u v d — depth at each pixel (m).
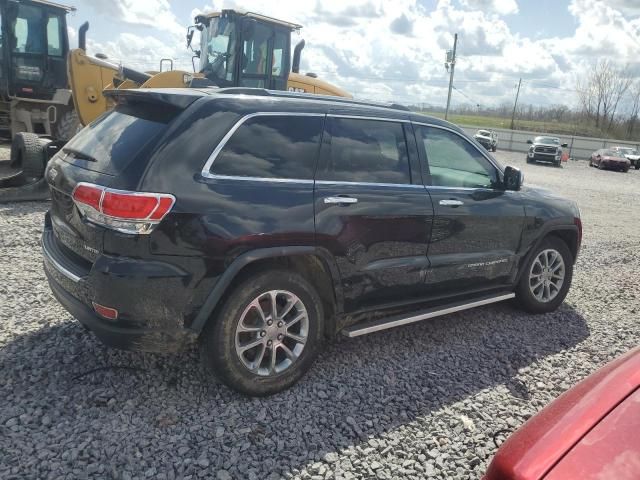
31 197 8.13
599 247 8.55
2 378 3.38
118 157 3.15
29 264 5.49
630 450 1.69
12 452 2.73
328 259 3.53
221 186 3.15
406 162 4.07
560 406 1.99
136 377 3.51
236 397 3.38
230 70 10.35
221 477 2.67
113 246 2.97
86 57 10.24
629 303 5.83
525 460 1.71
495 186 4.73
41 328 4.10
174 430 3.01
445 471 2.86
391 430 3.17
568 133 61.72
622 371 2.10
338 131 3.73
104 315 3.02
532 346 4.51
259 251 3.21
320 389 3.57
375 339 4.43
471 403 3.54
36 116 11.73
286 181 3.41
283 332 3.45
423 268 4.09
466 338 4.59
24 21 11.08
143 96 3.43
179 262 3.02
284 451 2.91
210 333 3.20
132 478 2.62
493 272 4.68
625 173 32.34
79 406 3.16
